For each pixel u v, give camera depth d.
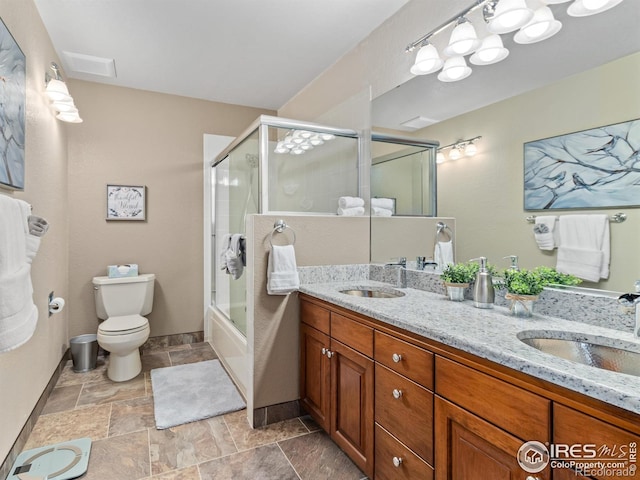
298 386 2.13
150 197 3.31
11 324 1.22
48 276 2.31
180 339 3.45
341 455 1.75
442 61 1.82
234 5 2.08
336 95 2.76
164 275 3.37
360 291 2.09
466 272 1.59
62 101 2.33
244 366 2.30
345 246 2.28
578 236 1.25
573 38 1.27
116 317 2.81
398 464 1.29
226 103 3.62
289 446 1.82
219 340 3.08
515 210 1.48
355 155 2.50
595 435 0.73
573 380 0.75
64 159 2.86
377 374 1.42
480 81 1.63
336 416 1.72
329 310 1.78
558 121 1.32
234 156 2.88
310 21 2.24
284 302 2.09
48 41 2.34
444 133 1.82
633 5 1.11
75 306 3.03
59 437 1.88
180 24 2.27
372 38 2.36
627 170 1.12
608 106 1.17
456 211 1.76
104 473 1.60
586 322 1.21
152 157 3.32
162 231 3.36
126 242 3.22
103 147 3.13
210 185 3.54
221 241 3.32
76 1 2.02
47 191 2.30
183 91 3.33
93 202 3.09
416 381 1.21
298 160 2.37
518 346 0.95
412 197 2.02
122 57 2.68
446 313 1.37
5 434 1.56
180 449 1.79
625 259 1.12
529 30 1.40
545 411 0.82
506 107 1.52
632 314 1.10
